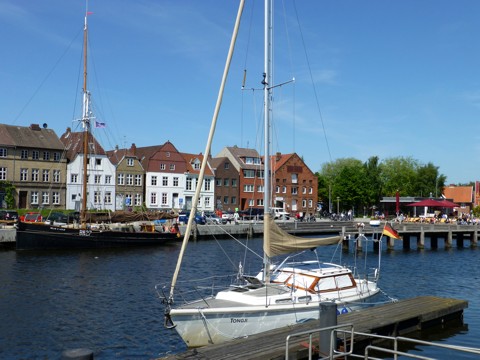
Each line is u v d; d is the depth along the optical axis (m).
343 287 17.81
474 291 26.67
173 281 14.73
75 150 70.50
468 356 14.91
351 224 61.94
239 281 21.17
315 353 12.80
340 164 120.94
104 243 43.97
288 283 17.05
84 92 45.97
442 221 68.69
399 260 40.56
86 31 46.16
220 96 15.43
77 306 21.62
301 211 92.88
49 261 35.44
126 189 74.62
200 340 14.48
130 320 19.36
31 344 16.50
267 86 17.52
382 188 113.31
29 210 60.56
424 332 17.06
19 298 23.11
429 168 117.19
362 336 14.27
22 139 65.56
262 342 13.34
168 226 50.69
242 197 87.50
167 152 79.44
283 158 93.38
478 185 117.44
